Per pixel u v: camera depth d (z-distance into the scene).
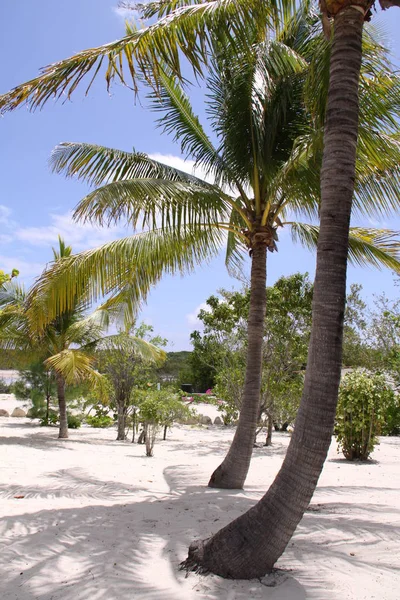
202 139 7.89
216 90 7.42
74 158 7.41
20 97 4.17
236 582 3.34
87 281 7.54
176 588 3.25
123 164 7.46
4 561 3.70
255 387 7.38
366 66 5.69
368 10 3.89
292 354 14.23
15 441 12.80
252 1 4.69
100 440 14.90
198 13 4.41
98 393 15.40
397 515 5.48
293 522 3.38
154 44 4.40
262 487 7.72
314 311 3.49
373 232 8.77
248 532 3.48
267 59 6.77
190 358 35.12
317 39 7.24
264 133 7.25
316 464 3.34
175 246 7.54
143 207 6.57
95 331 14.49
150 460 10.54
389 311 21.98
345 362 23.19
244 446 7.26
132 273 7.84
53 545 4.05
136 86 4.41
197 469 9.20
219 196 7.29
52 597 3.11
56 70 4.20
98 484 7.04
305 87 5.95
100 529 4.56
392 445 15.05
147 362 15.96
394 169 6.94
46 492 6.34
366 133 6.01
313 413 3.36
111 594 3.14
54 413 18.70
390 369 19.44
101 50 4.27
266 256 7.66
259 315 7.50
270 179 7.30
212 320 15.63
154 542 4.20
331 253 3.48
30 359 14.54
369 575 3.51
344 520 5.09
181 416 13.46
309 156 6.75
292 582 3.35
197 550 3.68
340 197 3.53
